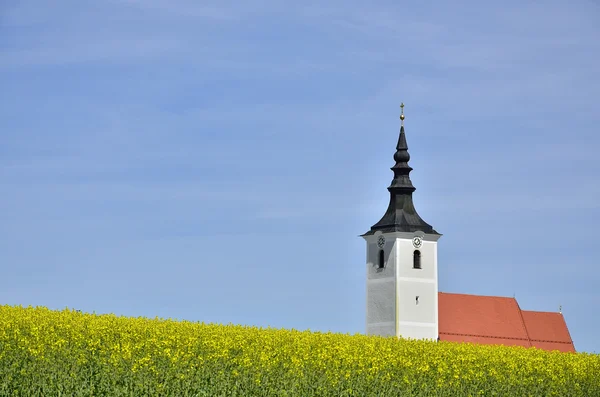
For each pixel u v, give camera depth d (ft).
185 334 237.45
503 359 272.51
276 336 259.39
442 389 221.05
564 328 510.58
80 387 168.76
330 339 274.57
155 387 174.60
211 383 185.88
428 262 457.68
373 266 464.24
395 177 467.11
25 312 244.01
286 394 186.09
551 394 240.53
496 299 504.43
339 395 197.98
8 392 164.25
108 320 245.86
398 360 240.53
